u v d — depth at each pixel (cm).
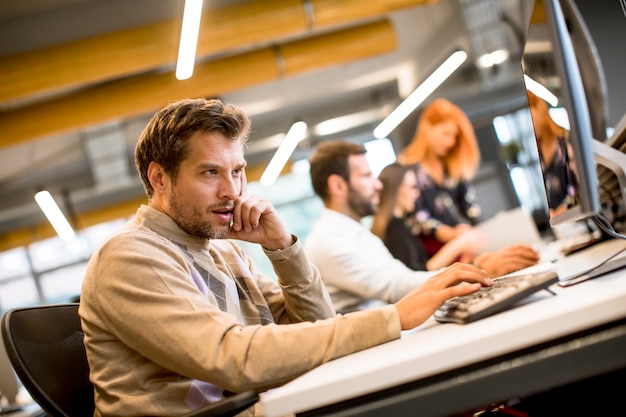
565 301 99
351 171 315
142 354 129
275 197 1258
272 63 661
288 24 563
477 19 729
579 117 107
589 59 127
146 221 149
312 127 1069
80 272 1216
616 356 89
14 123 643
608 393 116
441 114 535
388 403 90
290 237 169
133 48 550
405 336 125
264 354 118
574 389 118
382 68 927
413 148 547
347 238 301
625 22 131
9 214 1066
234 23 552
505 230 376
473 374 90
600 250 178
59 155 920
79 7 570
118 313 130
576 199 115
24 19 568
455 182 533
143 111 663
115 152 895
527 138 805
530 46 138
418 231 482
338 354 119
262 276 182
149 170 152
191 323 124
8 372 314
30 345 134
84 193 1052
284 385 107
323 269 298
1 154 852
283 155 923
